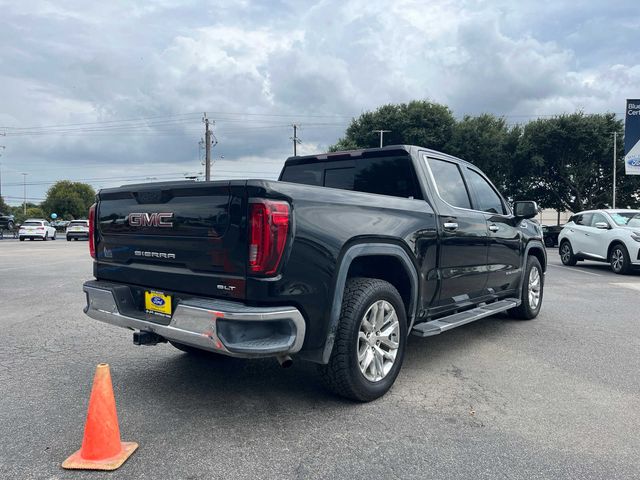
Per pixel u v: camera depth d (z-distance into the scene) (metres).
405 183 4.59
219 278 3.05
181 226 3.26
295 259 3.03
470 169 5.47
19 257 17.55
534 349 5.11
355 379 3.45
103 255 3.97
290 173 5.50
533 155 35.62
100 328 5.93
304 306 3.09
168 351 4.95
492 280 5.48
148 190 3.47
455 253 4.64
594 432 3.17
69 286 9.60
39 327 5.98
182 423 3.24
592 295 8.79
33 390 3.84
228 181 3.02
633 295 8.80
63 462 2.71
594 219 13.56
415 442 3.00
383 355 3.73
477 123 37.91
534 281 6.64
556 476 2.63
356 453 2.86
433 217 4.34
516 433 3.14
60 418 3.32
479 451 2.90
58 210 102.75
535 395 3.80
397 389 3.91
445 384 4.04
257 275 2.91
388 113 39.91
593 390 3.92
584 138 34.12
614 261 12.35
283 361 3.20
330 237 3.24
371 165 4.83
